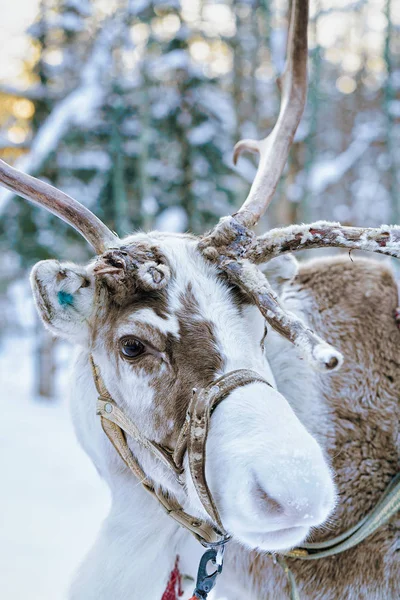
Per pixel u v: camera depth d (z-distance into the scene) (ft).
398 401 9.20
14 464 26.53
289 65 10.32
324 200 54.44
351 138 57.31
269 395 6.89
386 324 9.44
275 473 6.31
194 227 40.34
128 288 7.68
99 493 23.44
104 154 39.24
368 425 9.12
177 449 7.29
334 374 9.25
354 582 8.82
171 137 40.86
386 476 9.00
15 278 51.34
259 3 44.62
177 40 41.19
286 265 8.59
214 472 6.70
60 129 36.76
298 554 8.71
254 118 47.39
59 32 42.73
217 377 7.11
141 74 38.01
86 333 8.29
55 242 38.65
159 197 40.34
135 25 41.57
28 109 46.52
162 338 7.43
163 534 9.04
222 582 9.56
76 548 18.80
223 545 8.14
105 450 9.04
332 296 9.64
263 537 6.64
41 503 22.36
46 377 46.93
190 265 7.72
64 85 43.01
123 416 8.09
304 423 9.16
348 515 8.86
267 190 8.72
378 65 58.39
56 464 26.71
